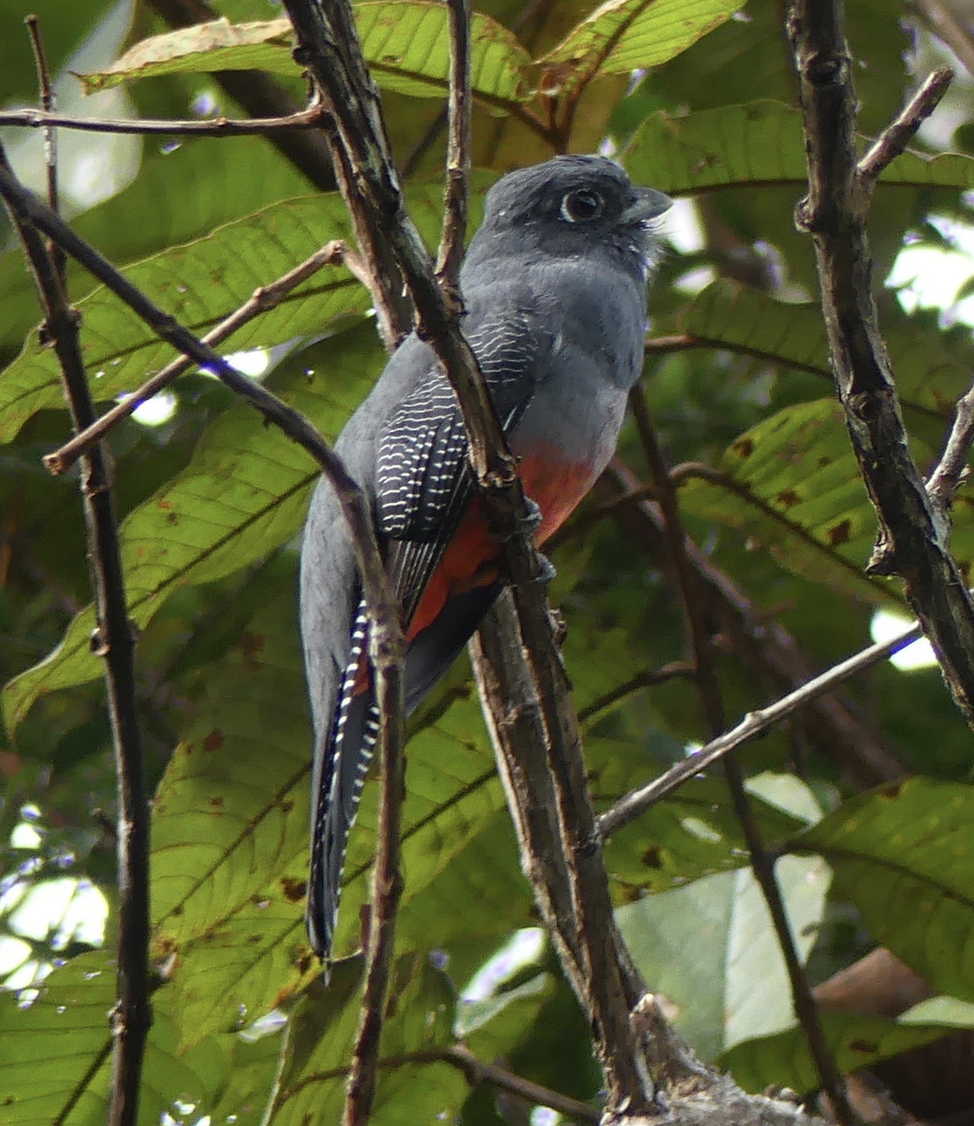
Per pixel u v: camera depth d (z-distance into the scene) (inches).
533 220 378.6
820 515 360.2
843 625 467.8
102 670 328.2
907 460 213.2
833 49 187.3
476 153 386.6
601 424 335.6
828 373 358.9
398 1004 355.9
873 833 338.3
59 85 382.9
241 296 325.7
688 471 358.6
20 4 368.8
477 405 217.2
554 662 231.0
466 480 297.9
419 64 307.0
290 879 343.0
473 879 364.2
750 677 450.6
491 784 345.4
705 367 486.6
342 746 283.3
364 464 314.5
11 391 321.1
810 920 365.7
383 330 265.6
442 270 213.9
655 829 356.2
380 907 199.0
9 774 431.5
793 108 320.5
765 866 337.1
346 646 302.7
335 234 317.4
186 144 363.3
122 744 237.8
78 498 438.0
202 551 349.7
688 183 342.6
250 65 287.1
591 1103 407.5
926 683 465.1
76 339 229.9
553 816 266.2
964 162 321.1
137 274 315.3
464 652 338.3
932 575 220.4
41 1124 343.6
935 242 478.6
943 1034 353.7
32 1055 335.9
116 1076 236.5
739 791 339.9
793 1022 348.5
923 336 356.2
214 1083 368.2
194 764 338.0
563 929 261.7
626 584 466.9
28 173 391.2
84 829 409.1
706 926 368.5
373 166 193.9
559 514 338.6
